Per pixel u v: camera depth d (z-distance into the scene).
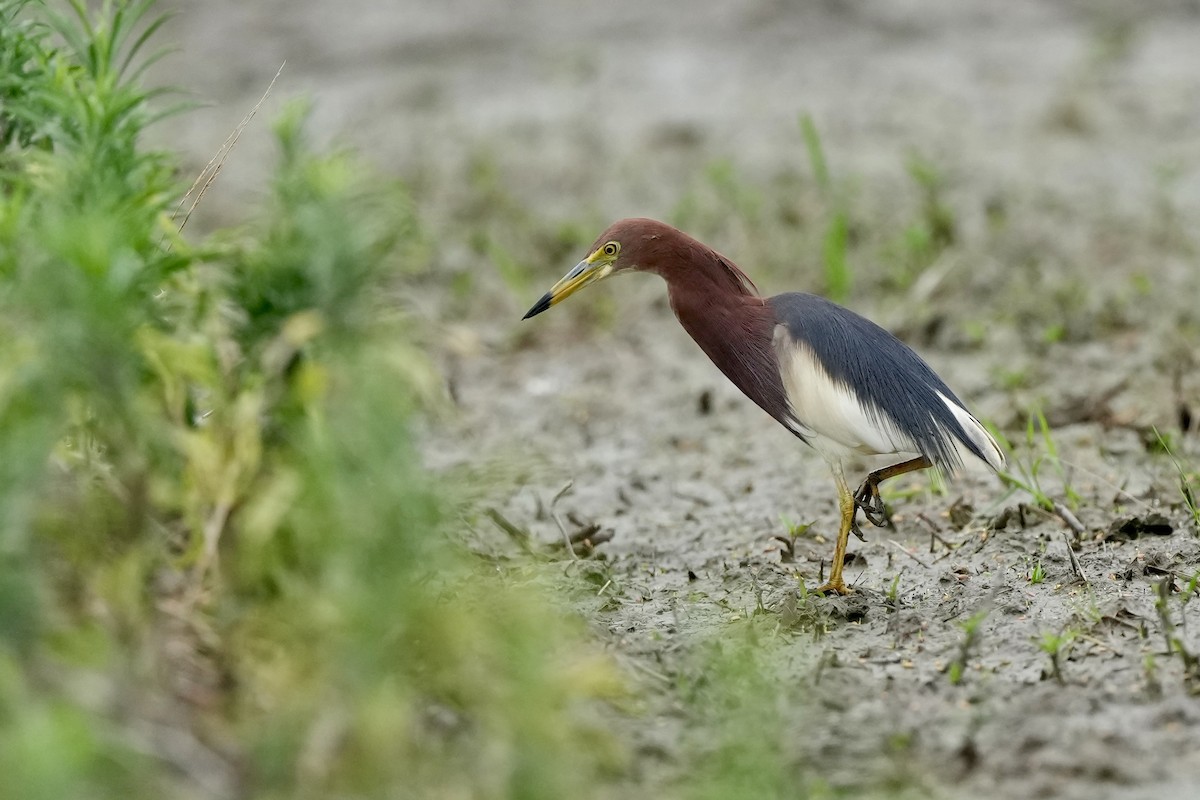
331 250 7.89
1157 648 9.20
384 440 7.32
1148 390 14.77
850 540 11.77
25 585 6.92
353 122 24.33
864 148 24.17
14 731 6.59
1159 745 8.07
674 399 15.65
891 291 18.31
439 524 8.34
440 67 28.86
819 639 9.68
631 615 10.27
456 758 7.60
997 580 10.52
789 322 10.84
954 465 10.41
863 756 8.05
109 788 6.85
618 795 7.62
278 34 29.88
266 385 8.20
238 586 7.91
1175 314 16.83
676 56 29.31
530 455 13.05
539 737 7.02
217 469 7.82
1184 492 11.46
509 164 23.92
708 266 11.12
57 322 7.30
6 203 8.22
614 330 17.78
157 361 7.72
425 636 7.58
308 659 7.40
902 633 9.70
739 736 7.77
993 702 8.62
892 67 28.61
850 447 10.55
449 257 19.91
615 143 24.75
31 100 9.24
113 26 9.58
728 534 12.12
